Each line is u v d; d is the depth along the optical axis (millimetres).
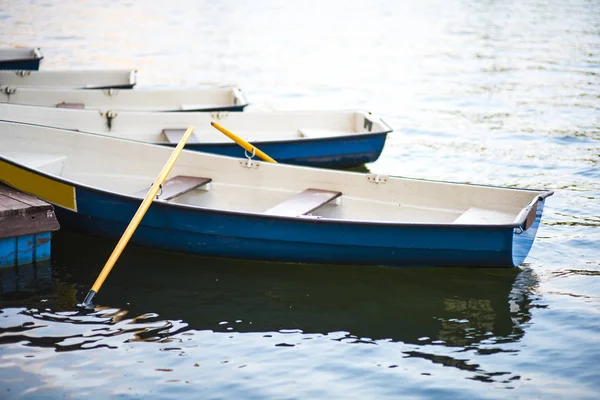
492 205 11469
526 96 22719
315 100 22547
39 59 20375
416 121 20312
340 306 10250
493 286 10867
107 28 33094
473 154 17375
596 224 13148
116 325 9586
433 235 10570
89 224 11547
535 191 11172
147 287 10570
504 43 30859
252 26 34656
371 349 9258
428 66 27000
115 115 15477
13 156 12852
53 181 11352
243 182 12516
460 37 32281
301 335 9539
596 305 10328
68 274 10828
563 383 8586
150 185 12852
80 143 13000
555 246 12234
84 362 8742
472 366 8922
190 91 17656
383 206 12000
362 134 14578
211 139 15875
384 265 11133
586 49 29406
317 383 8531
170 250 11430
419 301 10422
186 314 9945
